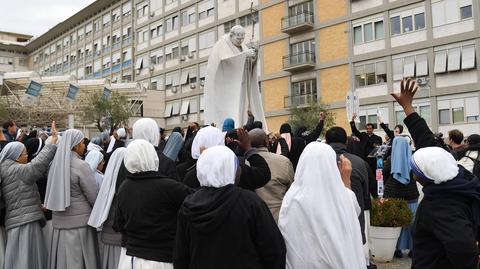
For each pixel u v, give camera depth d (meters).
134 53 55.28
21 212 4.84
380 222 6.46
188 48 46.75
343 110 32.62
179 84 47.59
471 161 5.49
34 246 4.91
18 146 5.10
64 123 42.97
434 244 3.04
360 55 31.81
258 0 38.91
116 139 7.82
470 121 26.56
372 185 6.23
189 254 3.08
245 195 2.98
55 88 36.75
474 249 2.82
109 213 4.71
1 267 5.04
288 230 3.17
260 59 38.44
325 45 33.94
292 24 35.62
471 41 26.72
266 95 37.84
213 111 8.29
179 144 5.82
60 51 71.94
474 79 26.52
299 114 31.52
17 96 38.34
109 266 4.76
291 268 3.14
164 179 3.58
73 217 4.73
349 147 9.70
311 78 34.84
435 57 28.17
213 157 2.99
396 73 29.98
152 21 51.47
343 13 32.88
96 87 38.97
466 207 2.97
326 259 3.03
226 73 8.35
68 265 4.66
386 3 30.50
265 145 4.73
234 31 8.42
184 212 3.01
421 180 3.15
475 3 26.56
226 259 2.88
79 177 4.76
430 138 3.66
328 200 3.11
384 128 9.24
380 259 6.50
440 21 28.00
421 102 28.73
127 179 3.68
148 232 3.46
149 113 48.16
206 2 44.56
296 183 3.25
